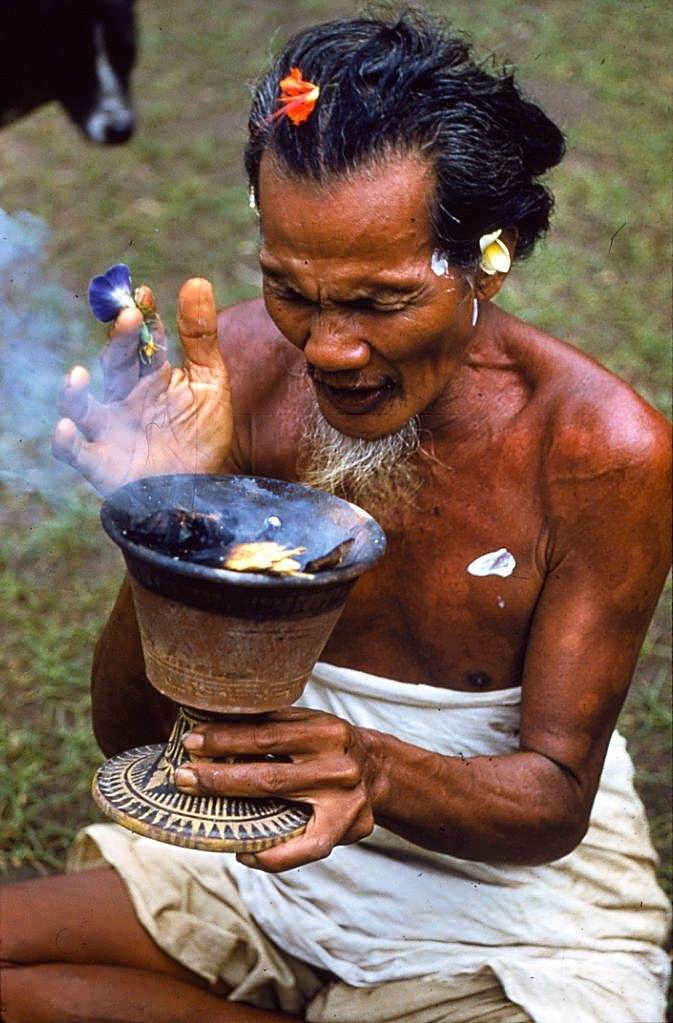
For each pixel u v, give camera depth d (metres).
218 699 1.98
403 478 2.42
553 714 2.44
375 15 2.36
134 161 7.39
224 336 2.55
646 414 2.42
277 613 1.90
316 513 2.08
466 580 2.47
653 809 3.81
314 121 2.00
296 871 2.67
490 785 2.37
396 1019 2.62
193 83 8.25
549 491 2.41
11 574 4.63
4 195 6.92
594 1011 2.56
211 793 2.03
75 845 2.86
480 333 2.42
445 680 2.58
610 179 7.27
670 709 4.14
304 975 2.71
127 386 2.27
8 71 5.51
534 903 2.65
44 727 4.07
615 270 6.51
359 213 2.01
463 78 2.08
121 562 4.77
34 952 2.64
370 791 2.23
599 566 2.42
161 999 2.62
